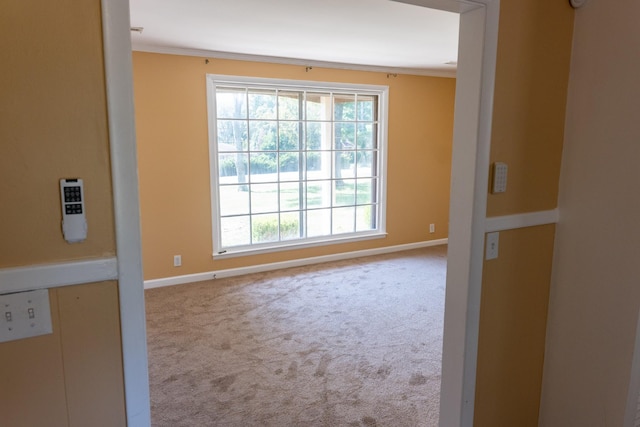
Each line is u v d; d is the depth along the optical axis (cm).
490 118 155
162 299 393
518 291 177
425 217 582
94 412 107
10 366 98
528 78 163
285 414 227
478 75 150
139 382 110
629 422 168
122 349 107
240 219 465
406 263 509
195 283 438
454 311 167
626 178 159
